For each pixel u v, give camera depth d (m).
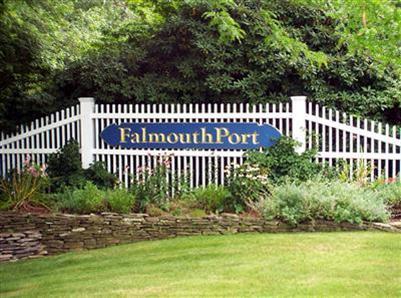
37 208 9.29
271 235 8.13
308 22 11.50
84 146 10.83
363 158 9.70
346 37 7.48
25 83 12.16
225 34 7.45
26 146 11.30
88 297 5.92
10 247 8.47
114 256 7.73
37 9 12.71
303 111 9.84
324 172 9.63
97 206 9.01
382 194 8.88
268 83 11.10
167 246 7.94
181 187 9.91
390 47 6.82
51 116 11.10
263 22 10.76
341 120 10.70
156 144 10.51
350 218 8.21
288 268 6.52
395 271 6.28
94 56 11.79
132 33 12.78
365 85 11.30
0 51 11.02
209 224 8.53
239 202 9.00
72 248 8.59
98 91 11.50
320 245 7.41
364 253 6.99
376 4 6.11
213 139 10.20
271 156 9.78
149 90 11.28
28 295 6.20
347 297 5.47
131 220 8.63
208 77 11.03
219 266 6.78
